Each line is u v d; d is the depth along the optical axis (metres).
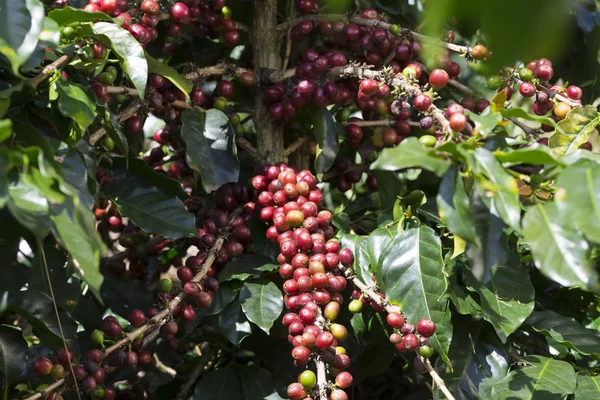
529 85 1.48
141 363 1.38
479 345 1.50
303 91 1.55
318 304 1.33
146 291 1.91
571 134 1.44
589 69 1.85
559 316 1.55
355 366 1.91
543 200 1.26
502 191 0.94
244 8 1.91
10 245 1.32
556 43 0.38
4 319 1.38
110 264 1.92
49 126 1.27
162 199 1.46
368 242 1.50
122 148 1.40
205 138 1.53
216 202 1.66
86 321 1.69
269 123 1.73
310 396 1.24
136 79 1.26
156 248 1.97
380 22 1.59
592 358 1.62
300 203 1.48
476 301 1.47
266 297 1.48
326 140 1.59
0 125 0.85
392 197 1.67
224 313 1.50
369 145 1.82
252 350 1.73
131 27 1.38
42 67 1.30
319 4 1.75
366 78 1.52
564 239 0.89
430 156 0.98
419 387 2.04
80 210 0.99
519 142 1.25
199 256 1.48
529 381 1.38
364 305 1.57
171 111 1.58
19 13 1.03
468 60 1.52
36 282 1.43
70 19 1.22
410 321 1.35
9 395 1.32
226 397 1.59
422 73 1.70
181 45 1.97
